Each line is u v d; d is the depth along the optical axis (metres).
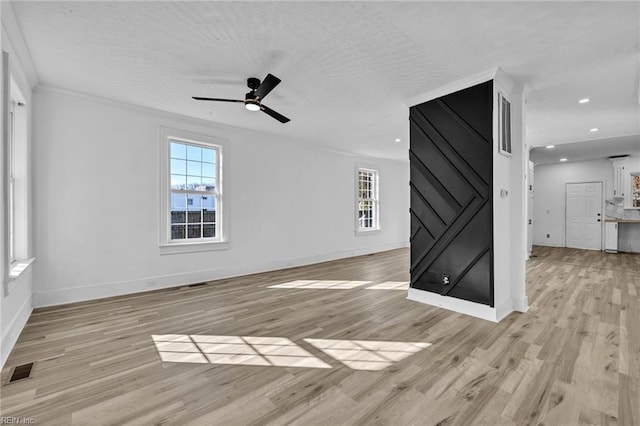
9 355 2.20
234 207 4.83
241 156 4.91
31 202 3.10
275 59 2.63
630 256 6.73
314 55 2.55
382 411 1.61
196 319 2.96
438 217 3.32
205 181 4.57
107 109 3.63
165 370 2.03
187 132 4.30
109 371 2.00
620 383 1.84
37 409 1.61
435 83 3.11
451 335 2.58
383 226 7.82
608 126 4.65
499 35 2.24
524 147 3.18
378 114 4.16
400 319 2.96
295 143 5.73
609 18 2.01
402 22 2.09
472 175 3.01
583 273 5.00
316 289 4.09
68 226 3.39
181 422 1.52
